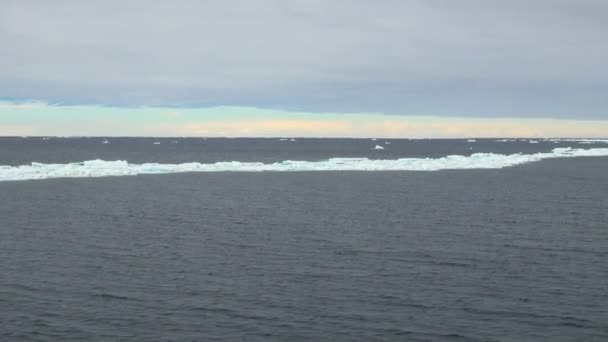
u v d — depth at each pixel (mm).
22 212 34594
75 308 16422
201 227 29750
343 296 17609
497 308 16500
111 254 23188
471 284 18906
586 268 20969
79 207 37031
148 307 16562
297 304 16875
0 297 17281
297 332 14758
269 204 39219
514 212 35344
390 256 22938
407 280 19375
